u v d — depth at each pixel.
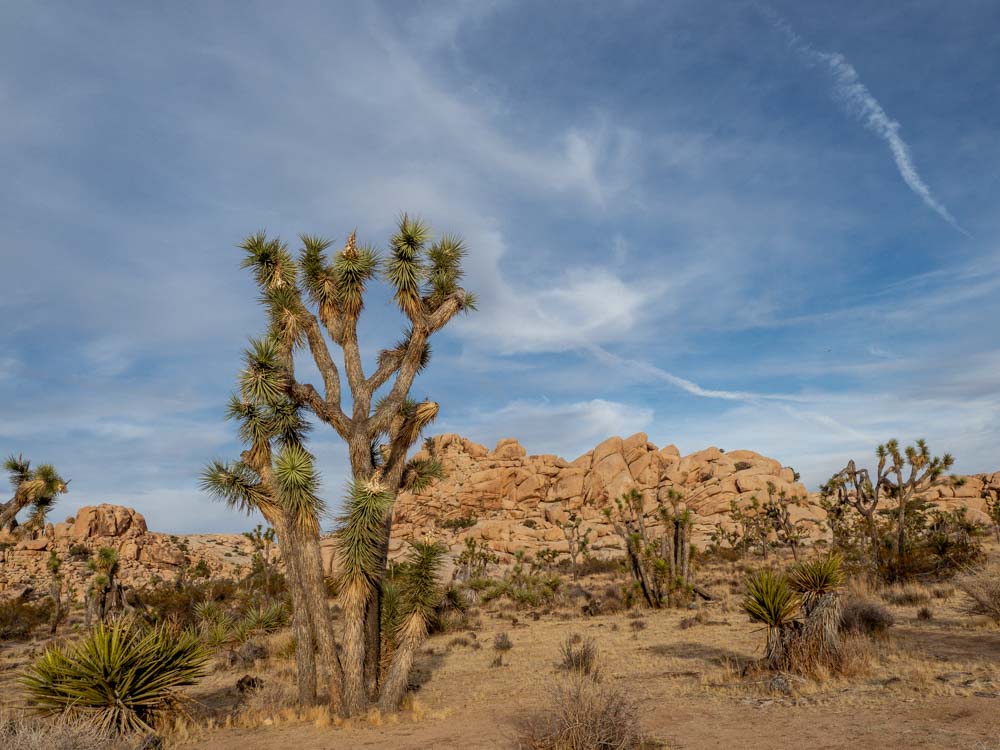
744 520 57.16
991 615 12.75
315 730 8.88
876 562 23.42
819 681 8.90
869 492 26.22
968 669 8.54
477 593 33.12
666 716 7.85
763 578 10.38
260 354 10.38
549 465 94.81
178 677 9.52
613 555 60.72
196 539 87.44
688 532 25.30
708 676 10.23
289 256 11.52
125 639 9.33
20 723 7.34
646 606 23.83
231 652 17.70
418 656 16.39
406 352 11.31
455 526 87.31
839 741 6.04
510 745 6.93
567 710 6.68
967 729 5.97
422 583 10.48
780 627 10.12
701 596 24.20
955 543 22.59
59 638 26.19
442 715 9.18
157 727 9.09
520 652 15.45
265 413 10.45
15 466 18.31
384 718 9.34
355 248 11.30
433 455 11.77
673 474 81.00
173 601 31.48
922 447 24.59
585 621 21.30
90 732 7.29
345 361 11.28
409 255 11.12
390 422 10.80
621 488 82.31
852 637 10.98
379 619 10.98
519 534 76.44
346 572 10.09
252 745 8.22
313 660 10.69
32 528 18.41
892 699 7.42
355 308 11.34
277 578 42.69
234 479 10.73
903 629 12.88
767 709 7.69
